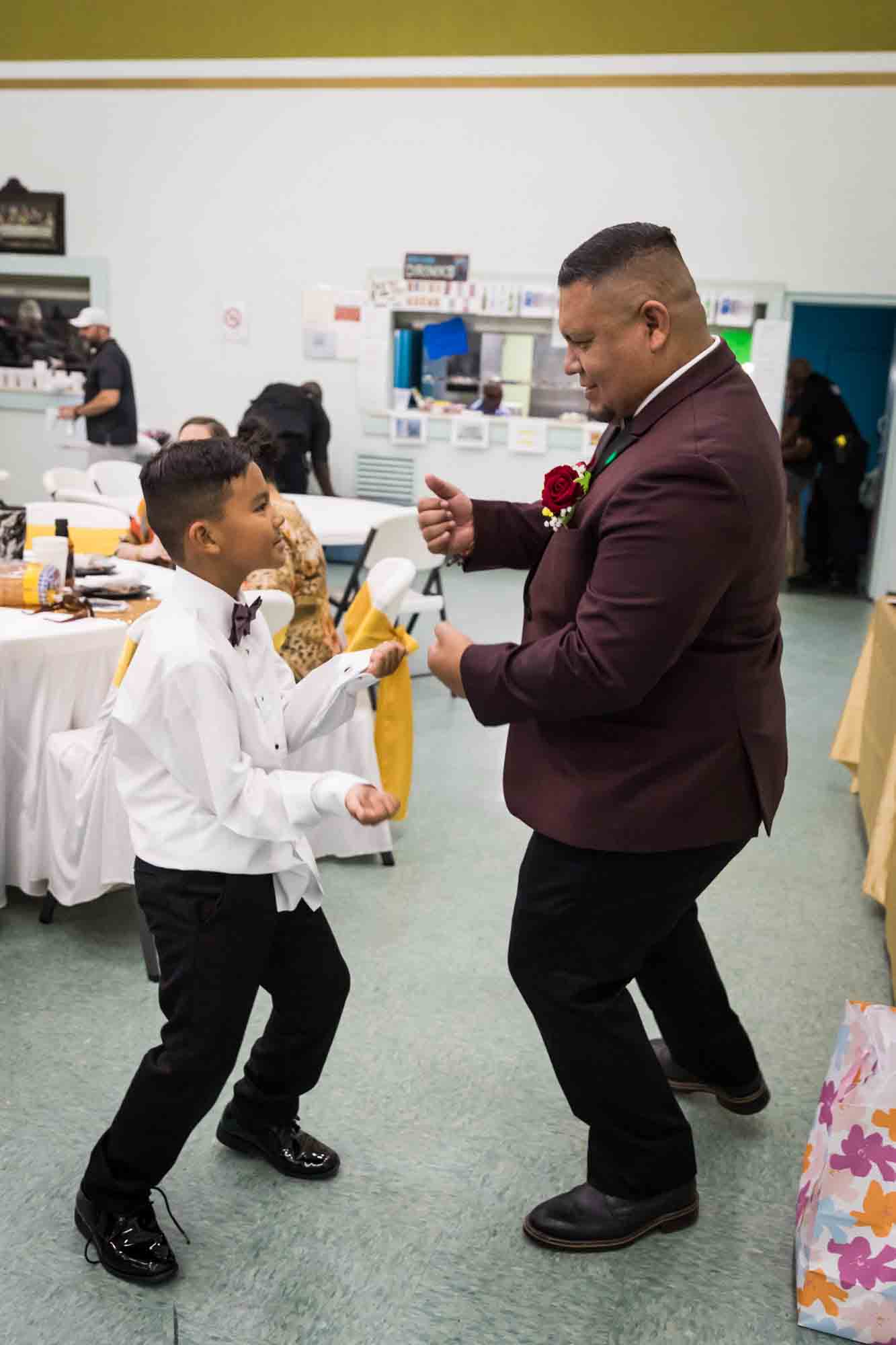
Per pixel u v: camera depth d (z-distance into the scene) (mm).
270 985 1995
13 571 3459
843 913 3334
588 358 1684
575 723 1777
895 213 7848
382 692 3625
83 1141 2186
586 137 8250
